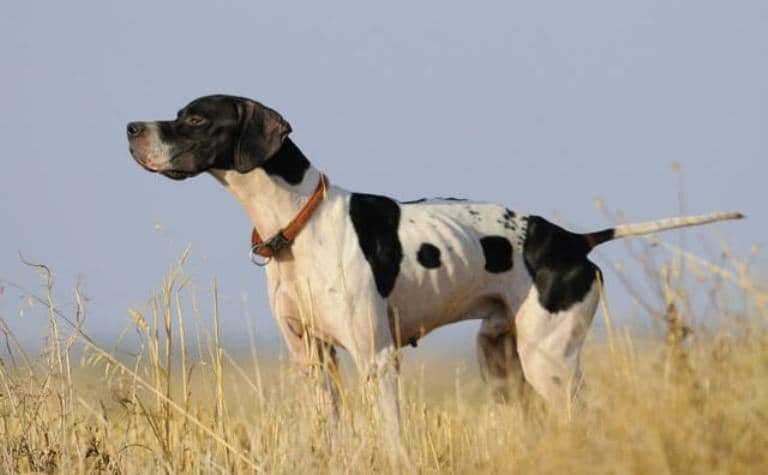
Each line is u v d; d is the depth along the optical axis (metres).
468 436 9.98
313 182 11.05
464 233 11.55
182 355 10.23
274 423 9.91
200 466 9.86
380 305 10.94
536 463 7.62
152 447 10.21
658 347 7.34
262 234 11.06
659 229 11.93
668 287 7.40
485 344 12.10
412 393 10.98
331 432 9.88
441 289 11.41
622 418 7.04
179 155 10.88
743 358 7.21
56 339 10.20
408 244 11.25
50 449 10.05
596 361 7.89
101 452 10.12
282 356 10.11
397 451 9.48
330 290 10.80
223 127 10.88
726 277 7.33
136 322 10.15
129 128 11.00
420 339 11.77
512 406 9.60
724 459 6.62
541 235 11.80
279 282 11.18
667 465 6.62
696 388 7.02
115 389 10.24
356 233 11.02
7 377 10.21
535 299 11.60
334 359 11.40
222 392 10.20
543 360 11.46
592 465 7.05
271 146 10.83
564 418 9.21
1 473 9.84
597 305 11.85
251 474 9.73
